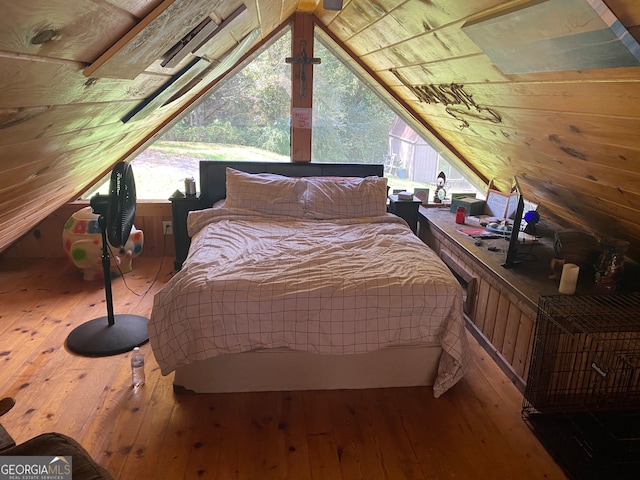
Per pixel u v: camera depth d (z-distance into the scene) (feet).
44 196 7.27
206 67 7.11
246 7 5.32
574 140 5.68
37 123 3.49
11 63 2.33
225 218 9.98
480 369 7.83
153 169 12.35
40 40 2.35
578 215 8.34
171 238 12.56
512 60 4.81
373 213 10.50
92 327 8.50
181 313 6.52
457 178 13.25
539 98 5.38
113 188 7.36
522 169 8.65
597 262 7.28
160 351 6.66
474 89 6.89
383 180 11.05
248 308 6.49
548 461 5.91
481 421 6.61
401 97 11.76
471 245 9.28
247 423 6.44
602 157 5.51
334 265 7.34
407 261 7.60
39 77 2.75
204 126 12.17
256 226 9.58
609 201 6.63
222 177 11.76
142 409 6.64
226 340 6.55
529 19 3.89
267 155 12.62
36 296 10.02
